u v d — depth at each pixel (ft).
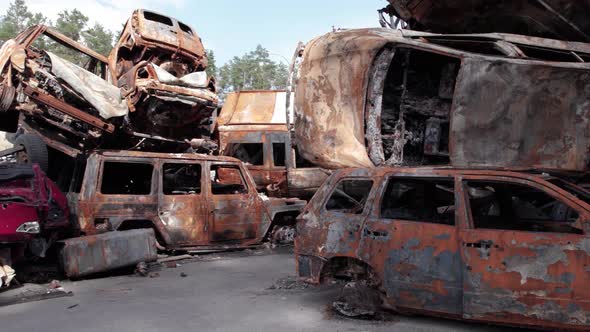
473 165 17.66
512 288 12.50
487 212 17.31
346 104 20.66
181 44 34.19
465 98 17.87
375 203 15.26
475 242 13.11
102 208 22.63
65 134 27.50
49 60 25.38
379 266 14.51
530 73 16.98
